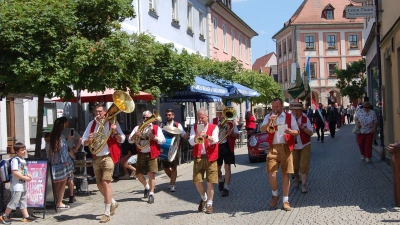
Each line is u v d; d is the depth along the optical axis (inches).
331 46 2564.0
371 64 854.5
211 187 347.9
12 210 363.6
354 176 471.8
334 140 980.6
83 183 450.0
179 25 994.1
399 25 454.6
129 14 425.7
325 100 2561.5
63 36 360.8
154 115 391.9
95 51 362.3
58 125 378.9
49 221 341.7
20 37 331.6
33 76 337.4
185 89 604.1
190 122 1099.3
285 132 333.1
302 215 320.2
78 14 393.4
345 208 332.5
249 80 1097.4
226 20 1433.3
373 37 766.5
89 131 341.4
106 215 338.0
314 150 773.9
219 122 418.3
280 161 340.2
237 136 412.8
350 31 2559.1
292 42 2603.3
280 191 418.6
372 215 306.2
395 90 502.9
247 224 306.2
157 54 573.3
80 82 373.7
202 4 1195.9
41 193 348.8
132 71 424.5
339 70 1642.5
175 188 474.6
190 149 733.9
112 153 339.3
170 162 454.3
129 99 338.0
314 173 510.0
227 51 1440.7
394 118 515.5
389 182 421.4
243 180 496.1
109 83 388.8
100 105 341.4
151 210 371.9
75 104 647.1
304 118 407.2
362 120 562.3
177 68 582.2
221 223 314.8
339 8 2600.9
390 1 511.8
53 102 609.6
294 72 1218.6
